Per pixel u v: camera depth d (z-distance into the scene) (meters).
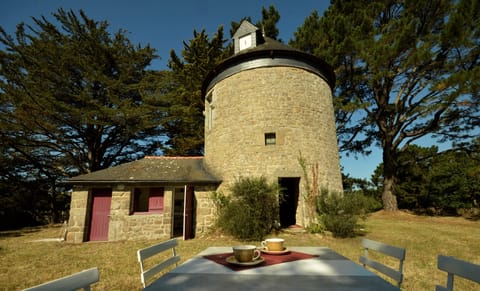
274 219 8.33
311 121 9.80
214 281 1.73
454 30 10.48
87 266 5.32
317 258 2.39
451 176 16.55
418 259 5.65
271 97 9.78
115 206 8.56
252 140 9.50
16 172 15.51
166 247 2.86
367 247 2.88
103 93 16.50
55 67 14.05
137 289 3.95
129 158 19.66
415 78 13.59
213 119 11.02
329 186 9.52
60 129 15.02
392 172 15.75
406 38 11.27
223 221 7.90
